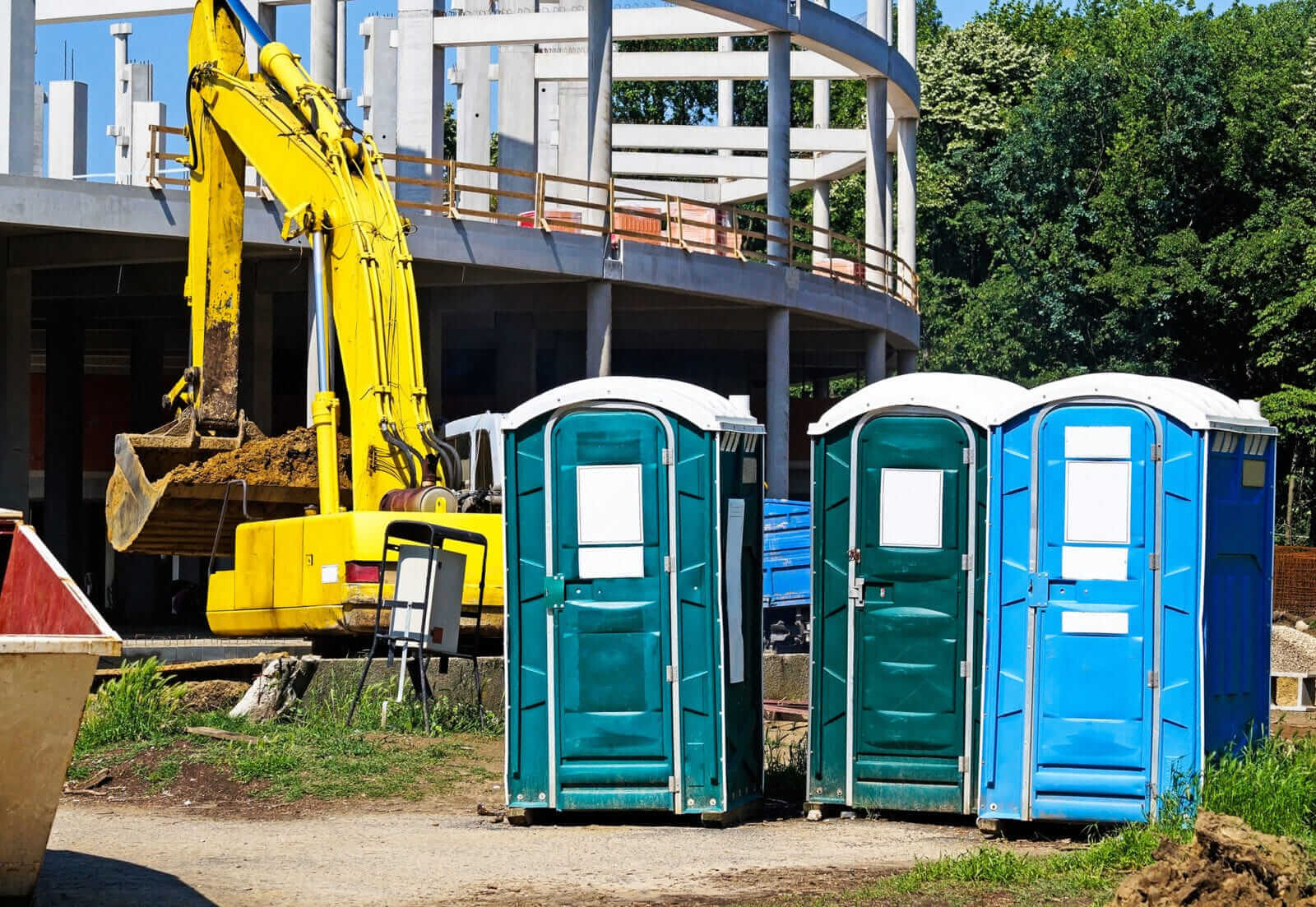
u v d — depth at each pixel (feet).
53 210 85.40
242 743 43.24
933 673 36.40
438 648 49.11
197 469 64.69
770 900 27.68
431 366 112.98
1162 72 175.22
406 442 57.06
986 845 33.63
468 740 46.78
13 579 31.07
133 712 44.98
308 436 67.72
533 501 36.83
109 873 30.32
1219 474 34.63
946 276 214.69
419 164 123.24
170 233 89.35
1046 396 34.88
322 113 61.52
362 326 57.98
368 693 51.08
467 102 148.97
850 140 149.89
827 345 135.23
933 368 192.34
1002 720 34.91
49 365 132.77
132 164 158.30
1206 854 25.18
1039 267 181.27
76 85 146.82
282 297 122.72
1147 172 174.70
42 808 24.66
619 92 267.18
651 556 36.35
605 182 105.91
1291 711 62.49
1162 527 34.14
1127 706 34.19
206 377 68.49
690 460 36.32
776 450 113.09
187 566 137.28
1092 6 267.59
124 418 152.46
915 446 36.65
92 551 152.56
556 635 36.40
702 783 35.86
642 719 36.04
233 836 34.47
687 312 120.88
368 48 158.20
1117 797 34.12
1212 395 36.24
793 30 115.14
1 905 25.00
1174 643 33.96
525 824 36.22
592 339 101.96
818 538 37.37
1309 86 170.81
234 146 67.92
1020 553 35.04
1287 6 234.58
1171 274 166.91
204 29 67.46
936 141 232.53
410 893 28.60
